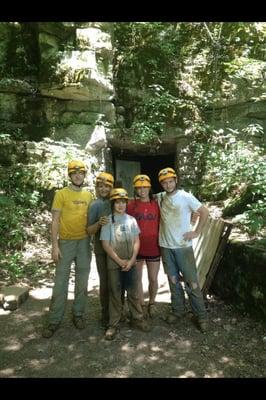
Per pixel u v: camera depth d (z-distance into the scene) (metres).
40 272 5.53
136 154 8.95
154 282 4.21
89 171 7.34
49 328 3.82
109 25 8.16
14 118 7.92
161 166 9.78
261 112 8.09
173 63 8.54
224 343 3.69
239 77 7.88
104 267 3.96
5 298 4.45
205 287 4.51
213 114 8.27
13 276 5.23
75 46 7.82
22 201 6.79
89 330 3.96
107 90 7.94
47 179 6.89
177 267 4.05
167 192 4.01
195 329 3.98
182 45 8.71
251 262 4.14
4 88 7.76
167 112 8.21
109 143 8.34
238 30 8.38
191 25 8.71
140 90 8.39
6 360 3.38
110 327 3.81
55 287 3.82
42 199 7.07
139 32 8.69
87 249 3.94
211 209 7.11
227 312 4.36
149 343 3.69
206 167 7.84
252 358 3.42
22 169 7.04
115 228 3.74
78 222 3.83
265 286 3.89
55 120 7.98
